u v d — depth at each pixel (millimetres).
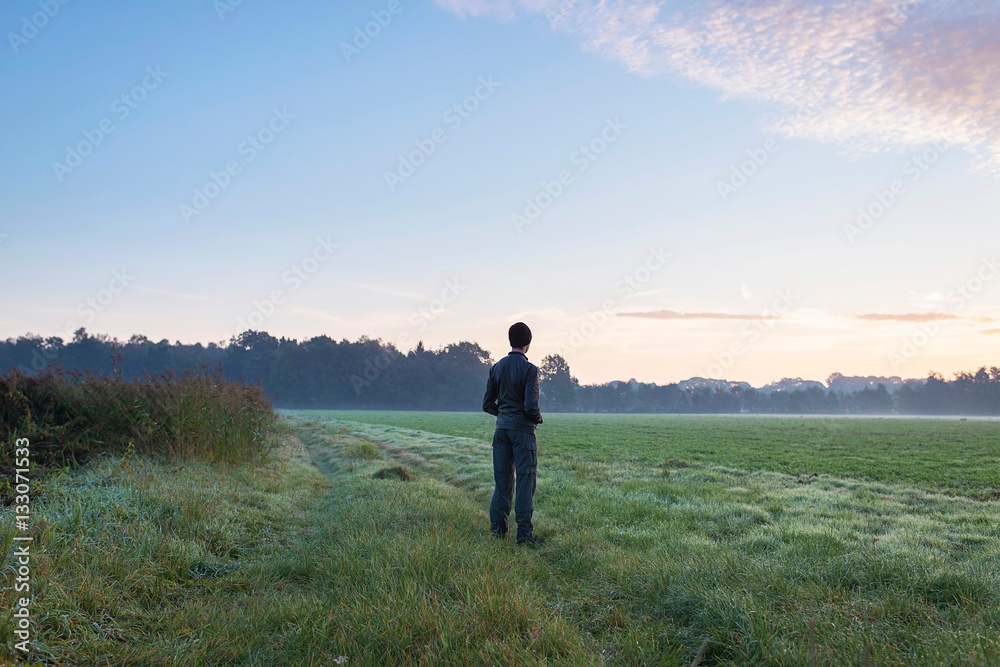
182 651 2938
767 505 7633
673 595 3717
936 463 15891
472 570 4098
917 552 4758
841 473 13211
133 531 4574
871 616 3246
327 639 3125
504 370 6336
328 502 8141
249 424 10938
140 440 8969
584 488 9070
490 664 2762
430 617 3223
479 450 17078
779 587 3680
